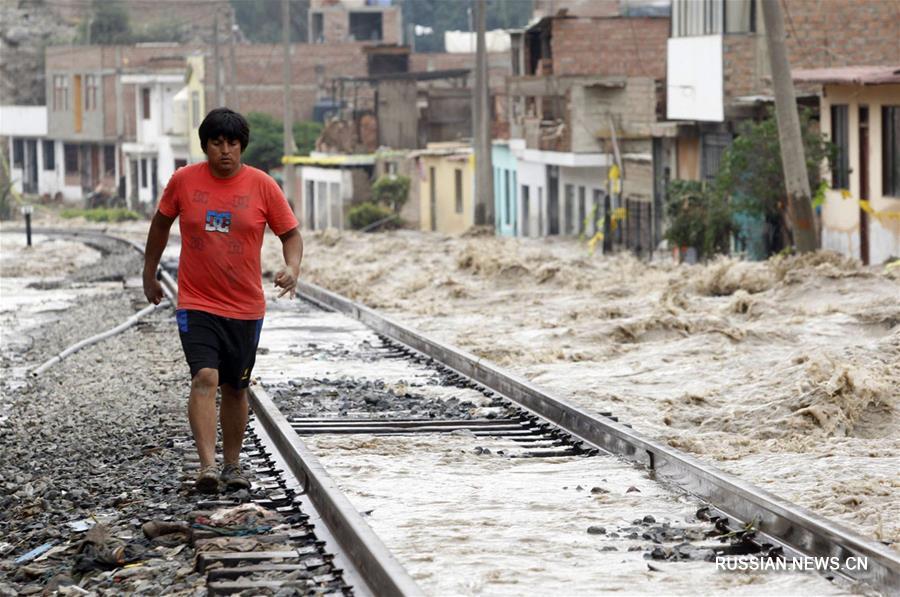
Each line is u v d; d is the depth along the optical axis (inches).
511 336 1820.9
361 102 7682.1
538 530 735.1
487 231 4143.7
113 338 2021.4
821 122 3132.4
